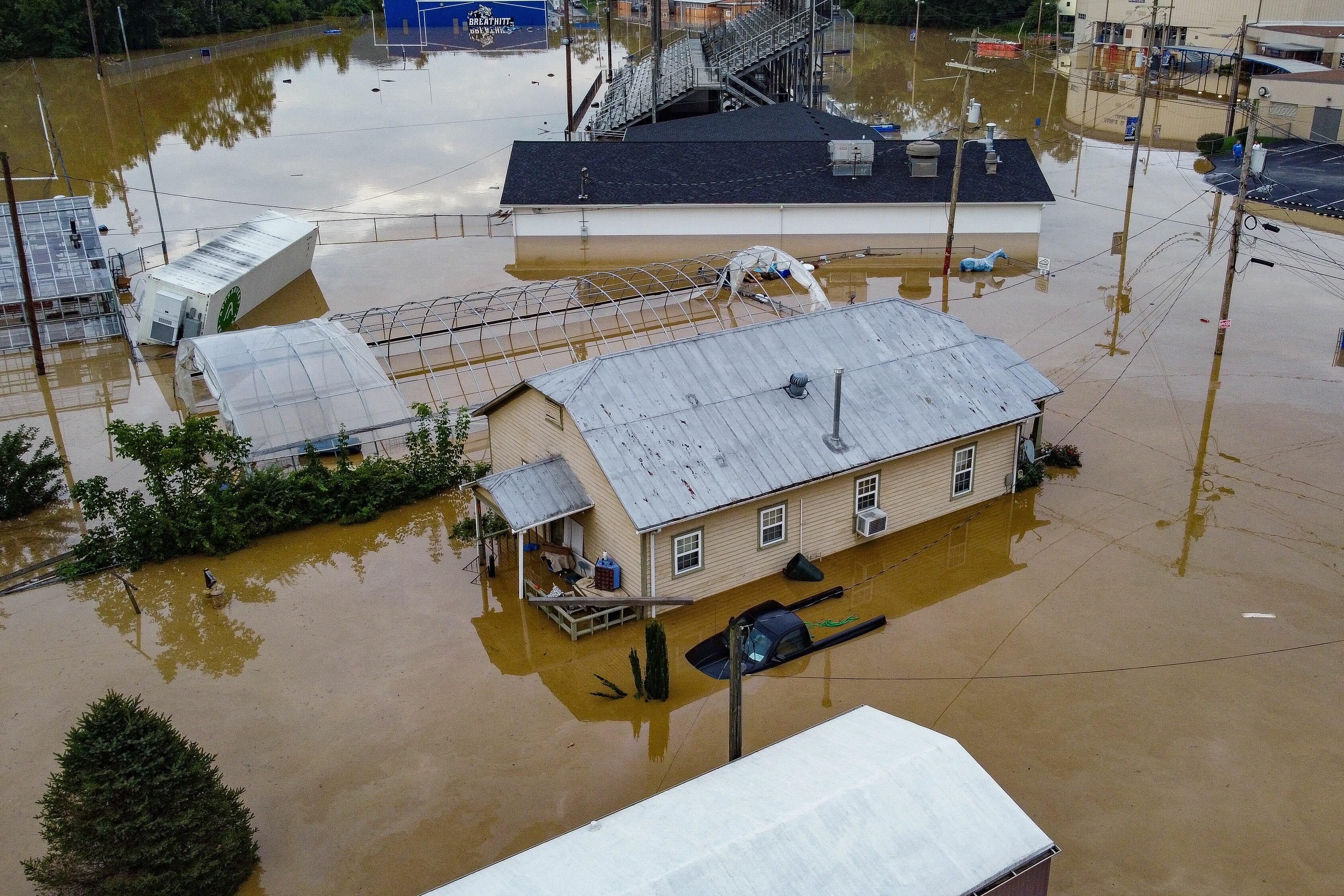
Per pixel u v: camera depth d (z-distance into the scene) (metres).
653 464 24.73
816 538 27.14
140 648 24.41
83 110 87.19
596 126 73.69
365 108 91.44
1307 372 38.41
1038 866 15.50
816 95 79.88
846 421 27.25
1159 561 27.16
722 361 27.45
